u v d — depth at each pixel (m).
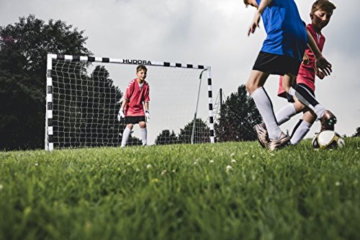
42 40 29.41
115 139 24.16
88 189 2.11
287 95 5.46
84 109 24.08
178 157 3.78
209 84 11.27
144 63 10.21
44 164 3.46
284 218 1.53
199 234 1.40
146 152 4.75
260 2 4.47
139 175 2.62
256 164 2.97
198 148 5.54
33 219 1.55
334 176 2.26
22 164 3.46
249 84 4.58
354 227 1.34
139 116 9.39
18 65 27.97
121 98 25.38
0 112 26.78
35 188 2.09
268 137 4.96
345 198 1.79
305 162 3.13
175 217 1.60
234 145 6.54
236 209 1.71
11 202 1.79
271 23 4.43
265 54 4.43
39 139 27.73
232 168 2.71
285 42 4.37
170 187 2.08
